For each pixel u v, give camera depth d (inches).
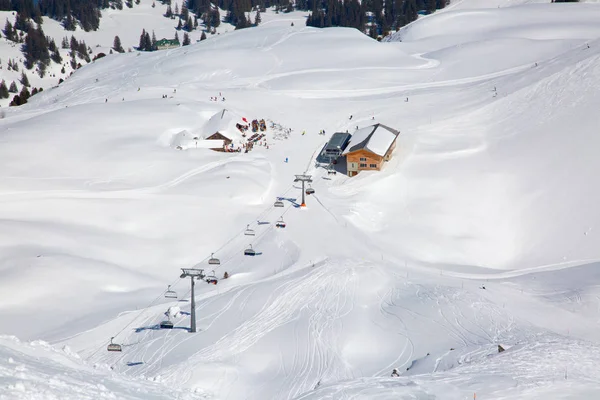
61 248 7514.8
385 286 6486.2
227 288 6796.3
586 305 6190.9
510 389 3513.8
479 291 6392.7
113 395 2827.3
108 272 7062.0
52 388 2647.6
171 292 6791.3
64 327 6023.6
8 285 6574.8
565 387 3560.5
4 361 2898.6
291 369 4852.4
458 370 3959.2
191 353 5137.8
